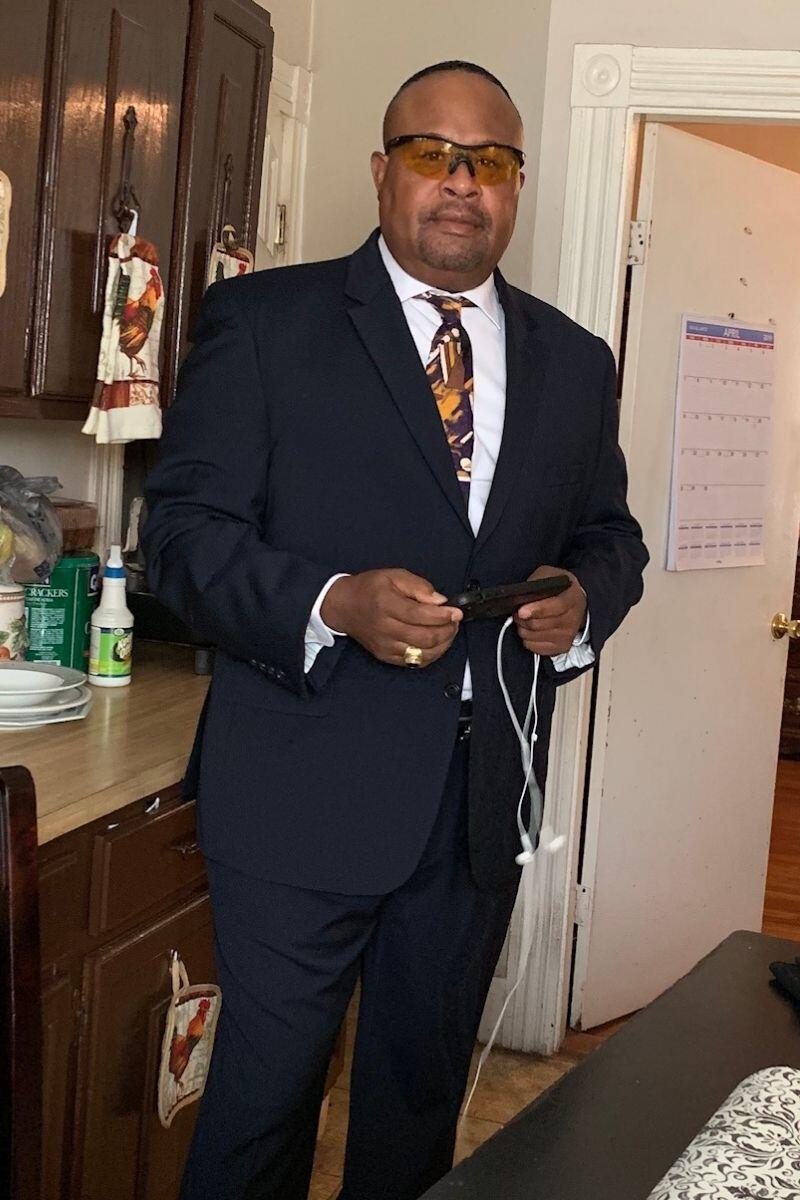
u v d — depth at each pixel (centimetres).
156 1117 179
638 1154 89
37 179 176
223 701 163
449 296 167
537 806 175
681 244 292
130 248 192
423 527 160
